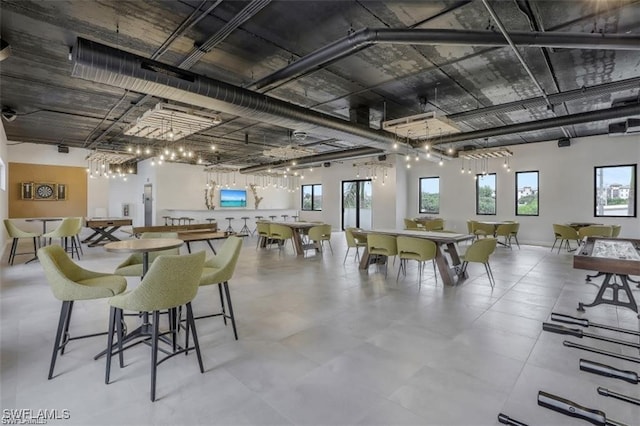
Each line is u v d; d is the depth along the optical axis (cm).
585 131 816
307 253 783
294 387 216
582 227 751
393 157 1127
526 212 948
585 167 847
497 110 607
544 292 442
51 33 350
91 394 206
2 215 745
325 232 727
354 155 918
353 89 523
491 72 458
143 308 210
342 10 314
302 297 419
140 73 335
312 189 1499
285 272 568
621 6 306
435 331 309
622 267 285
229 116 687
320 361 251
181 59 409
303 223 841
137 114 646
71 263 272
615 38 299
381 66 438
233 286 471
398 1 300
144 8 306
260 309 372
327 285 480
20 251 767
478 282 498
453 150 965
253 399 203
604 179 822
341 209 1334
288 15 321
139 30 345
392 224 1135
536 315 352
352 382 222
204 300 404
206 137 913
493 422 182
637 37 297
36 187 1002
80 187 1078
